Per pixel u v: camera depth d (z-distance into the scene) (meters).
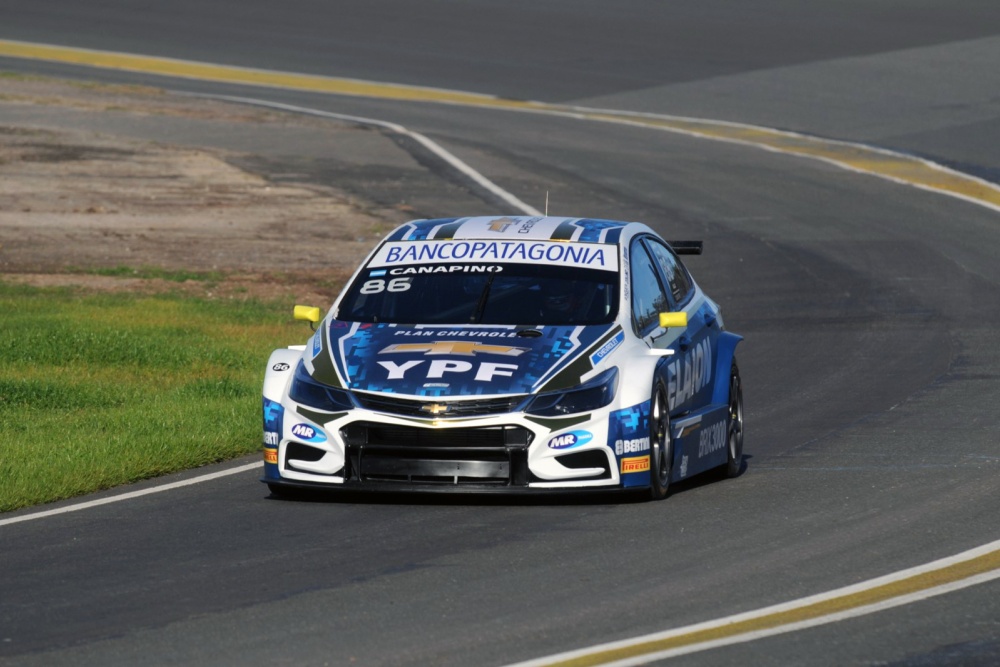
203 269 84.19
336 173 114.81
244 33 194.88
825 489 37.19
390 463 34.44
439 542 31.47
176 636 24.62
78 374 55.66
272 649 23.84
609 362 35.72
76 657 23.53
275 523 33.62
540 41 188.50
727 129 138.75
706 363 40.62
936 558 29.61
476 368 34.97
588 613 25.81
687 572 28.70
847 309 73.19
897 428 46.25
